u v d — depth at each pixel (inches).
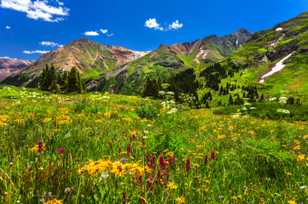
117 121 569.0
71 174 198.4
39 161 226.4
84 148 305.4
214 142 433.4
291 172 279.9
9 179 181.0
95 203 169.6
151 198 181.8
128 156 251.3
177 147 323.6
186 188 212.4
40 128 398.0
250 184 247.1
